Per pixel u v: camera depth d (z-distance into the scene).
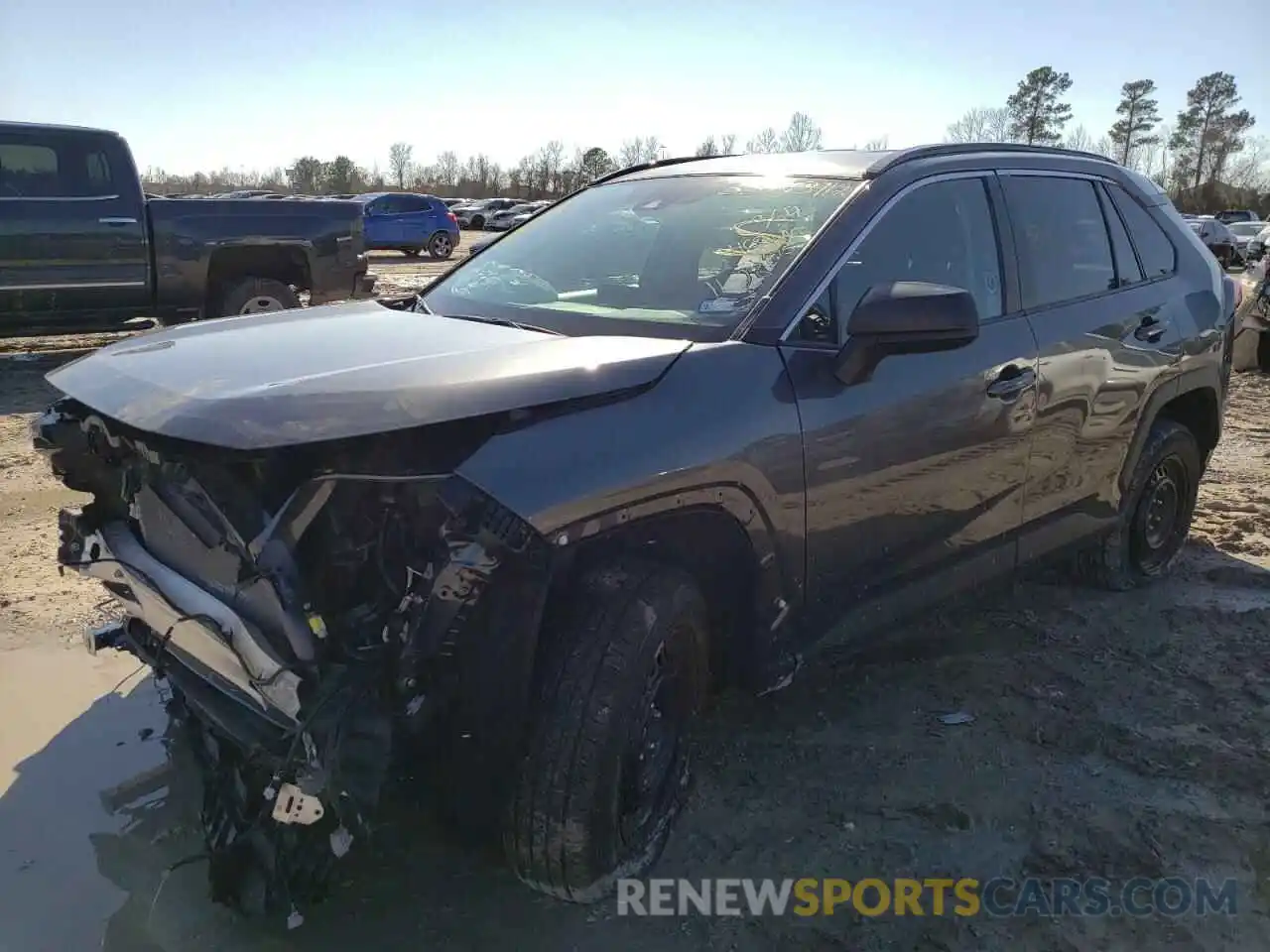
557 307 3.21
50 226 8.96
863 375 2.94
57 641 3.99
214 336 2.89
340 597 2.24
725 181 3.61
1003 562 3.71
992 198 3.66
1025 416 3.55
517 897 2.65
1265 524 5.61
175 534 2.54
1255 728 3.49
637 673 2.42
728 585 2.84
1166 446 4.52
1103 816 3.01
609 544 2.49
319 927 2.54
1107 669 3.92
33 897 2.63
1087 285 4.02
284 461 2.18
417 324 3.07
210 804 2.47
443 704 2.25
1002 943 2.52
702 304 3.02
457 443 2.28
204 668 2.48
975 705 3.65
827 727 3.50
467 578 2.14
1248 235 36.50
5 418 7.68
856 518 3.01
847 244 3.08
